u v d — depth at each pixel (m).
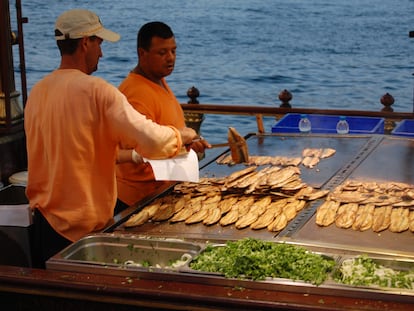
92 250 2.73
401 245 2.69
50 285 2.39
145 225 3.01
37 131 3.00
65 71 2.98
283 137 4.65
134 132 2.80
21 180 4.62
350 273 2.37
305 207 3.19
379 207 3.12
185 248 2.66
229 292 2.27
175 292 2.28
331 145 4.38
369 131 4.89
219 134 10.12
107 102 2.86
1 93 5.33
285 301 2.19
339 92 12.54
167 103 3.65
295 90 12.77
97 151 2.94
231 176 3.59
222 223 2.98
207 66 13.91
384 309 2.13
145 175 3.64
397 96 12.04
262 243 2.60
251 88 12.85
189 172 2.93
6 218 3.21
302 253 2.50
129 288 2.32
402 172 3.72
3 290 2.46
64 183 2.92
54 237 3.01
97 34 3.00
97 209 2.96
